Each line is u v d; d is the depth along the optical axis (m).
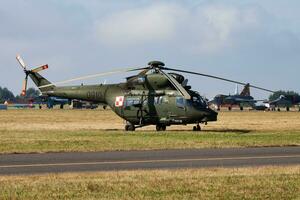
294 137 51.81
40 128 74.69
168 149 40.81
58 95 71.38
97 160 33.78
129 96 64.62
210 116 61.16
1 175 27.11
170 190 22.55
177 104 61.56
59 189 22.67
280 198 21.17
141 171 28.16
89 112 179.50
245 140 48.00
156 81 62.47
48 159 34.25
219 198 21.11
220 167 30.27
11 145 42.44
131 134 55.50
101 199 20.78
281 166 30.64
